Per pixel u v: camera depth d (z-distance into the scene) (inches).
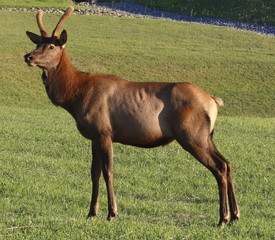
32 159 2102.6
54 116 3587.6
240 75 5674.2
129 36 7224.4
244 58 6176.2
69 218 1286.9
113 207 1304.1
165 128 1302.9
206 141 1291.8
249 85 5447.8
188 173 2071.9
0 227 1199.6
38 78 5206.7
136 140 1318.9
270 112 4805.6
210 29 7819.9
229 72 5743.1
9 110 3718.0
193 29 7795.3
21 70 5315.0
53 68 1364.4
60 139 2508.6
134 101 1306.6
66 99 1350.9
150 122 1298.0
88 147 2395.4
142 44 6712.6
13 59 5531.5
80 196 1657.2
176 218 1502.2
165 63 5861.2
